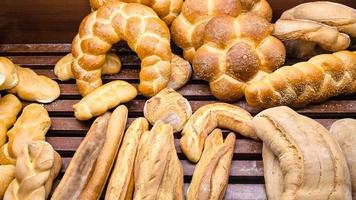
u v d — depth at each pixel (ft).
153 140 4.08
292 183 3.86
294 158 3.93
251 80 4.61
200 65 4.61
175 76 4.78
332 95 4.63
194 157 4.29
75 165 4.17
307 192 3.82
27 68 5.01
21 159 4.10
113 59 4.95
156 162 3.93
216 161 4.09
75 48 4.73
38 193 4.02
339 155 3.95
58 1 5.20
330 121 4.59
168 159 3.98
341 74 4.55
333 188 3.83
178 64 4.85
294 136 3.99
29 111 4.59
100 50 4.64
